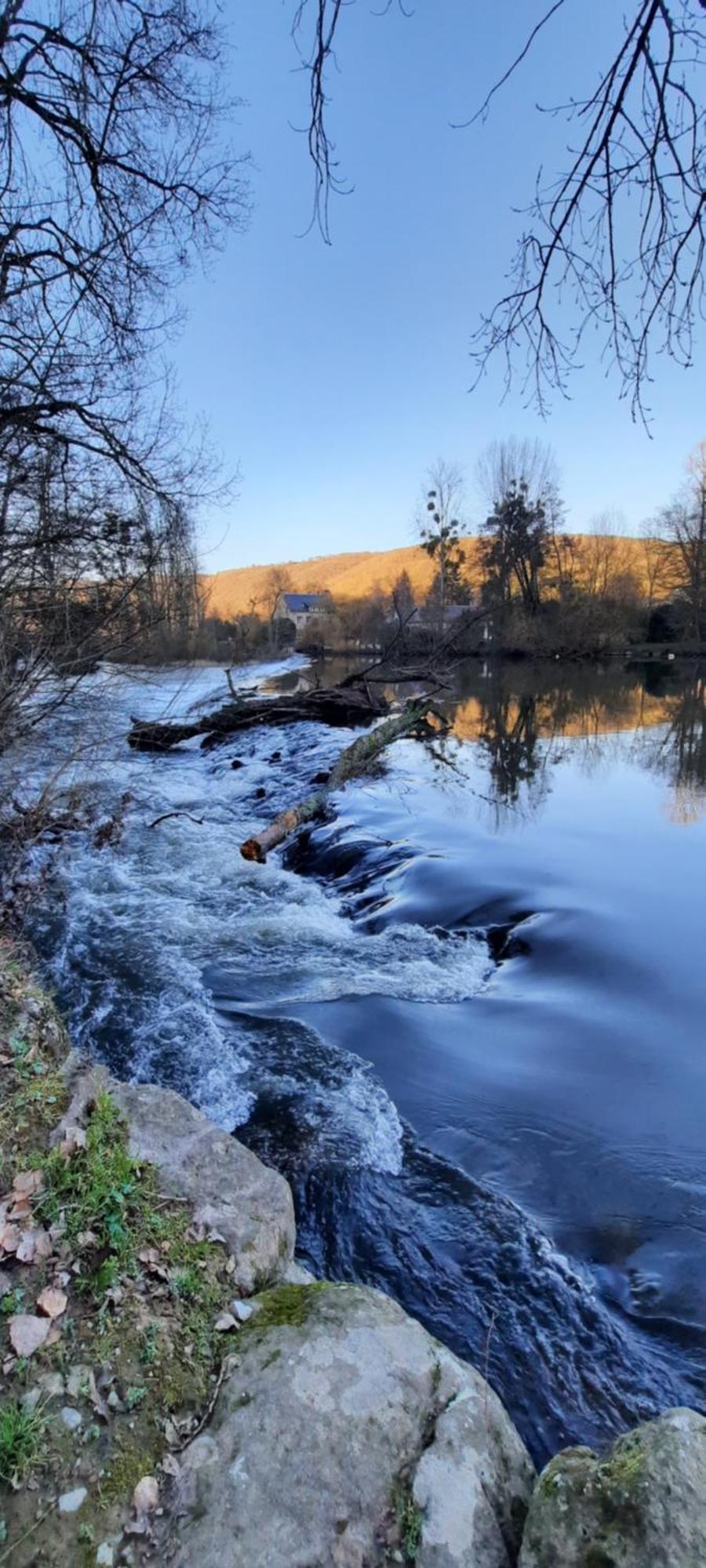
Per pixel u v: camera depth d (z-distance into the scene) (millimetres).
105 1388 1652
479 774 12492
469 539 46625
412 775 12383
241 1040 4371
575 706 21781
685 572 42750
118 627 7516
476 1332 2488
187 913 6633
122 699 8602
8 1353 1678
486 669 36844
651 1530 1326
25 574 6930
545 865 7375
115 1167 2184
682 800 10320
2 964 3299
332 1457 1546
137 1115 2500
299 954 5719
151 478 8211
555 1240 2861
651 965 5195
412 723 8445
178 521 8477
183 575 8781
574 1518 1394
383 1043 4324
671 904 6277
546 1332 2484
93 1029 4527
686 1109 3658
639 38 1755
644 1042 4289
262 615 68375
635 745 15172
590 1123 3561
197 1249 2025
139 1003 4871
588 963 5258
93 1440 1560
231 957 5656
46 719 6934
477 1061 4129
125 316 7781
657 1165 3260
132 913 6613
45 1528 1413
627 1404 2254
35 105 6688
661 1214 2977
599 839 8375
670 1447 1461
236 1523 1427
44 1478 1485
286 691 26938
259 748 15625
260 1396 1659
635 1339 2451
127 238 7543
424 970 5379
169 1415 1635
